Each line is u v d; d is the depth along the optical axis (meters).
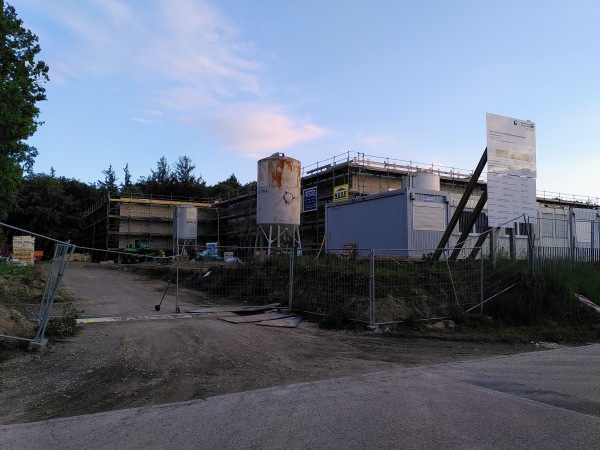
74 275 24.55
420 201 21.16
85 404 5.51
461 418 4.96
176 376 6.80
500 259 14.43
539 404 5.50
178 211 41.78
